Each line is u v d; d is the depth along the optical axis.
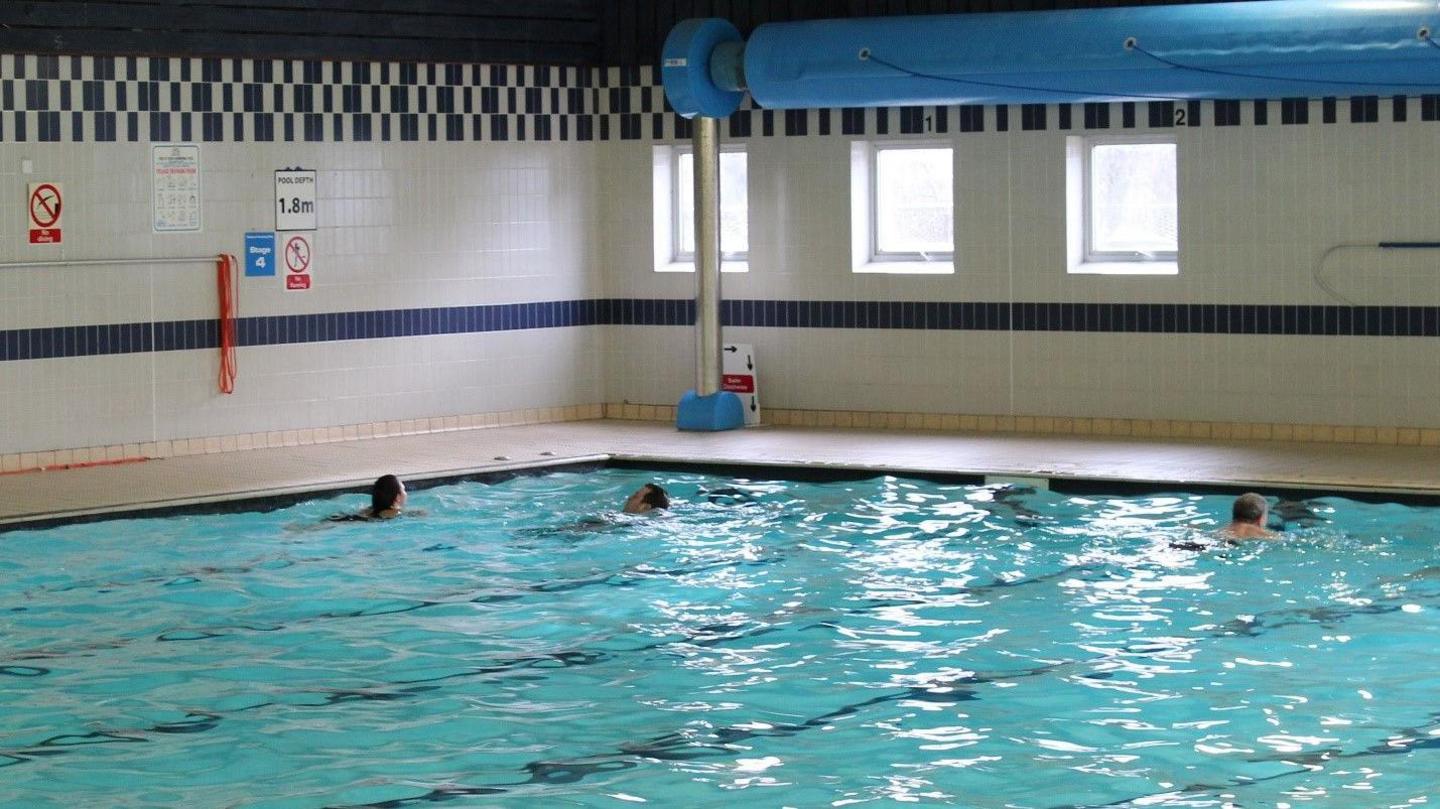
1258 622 7.65
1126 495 10.30
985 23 11.15
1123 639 7.45
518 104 13.45
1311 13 10.28
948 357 12.91
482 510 10.34
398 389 13.02
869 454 11.55
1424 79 10.23
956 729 6.32
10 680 7.06
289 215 12.46
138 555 9.19
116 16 11.59
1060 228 12.48
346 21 12.53
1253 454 11.23
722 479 11.18
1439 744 6.07
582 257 13.83
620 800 5.65
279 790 5.77
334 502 10.50
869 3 12.97
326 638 7.66
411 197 13.00
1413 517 9.49
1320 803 5.52
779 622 7.83
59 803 5.68
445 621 7.92
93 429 11.73
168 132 11.93
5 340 11.37
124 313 11.82
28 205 11.41
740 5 13.35
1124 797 5.60
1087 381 12.51
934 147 13.03
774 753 6.10
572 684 6.96
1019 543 9.23
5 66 11.28
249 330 12.34
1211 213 12.05
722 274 13.57
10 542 9.45
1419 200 11.47
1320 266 11.77
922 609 8.00
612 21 13.72
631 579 8.66
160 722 6.52
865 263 13.24
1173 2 12.04
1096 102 12.01
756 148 13.39
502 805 5.61
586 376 13.87
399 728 6.43
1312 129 11.72
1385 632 7.45
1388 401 11.66
